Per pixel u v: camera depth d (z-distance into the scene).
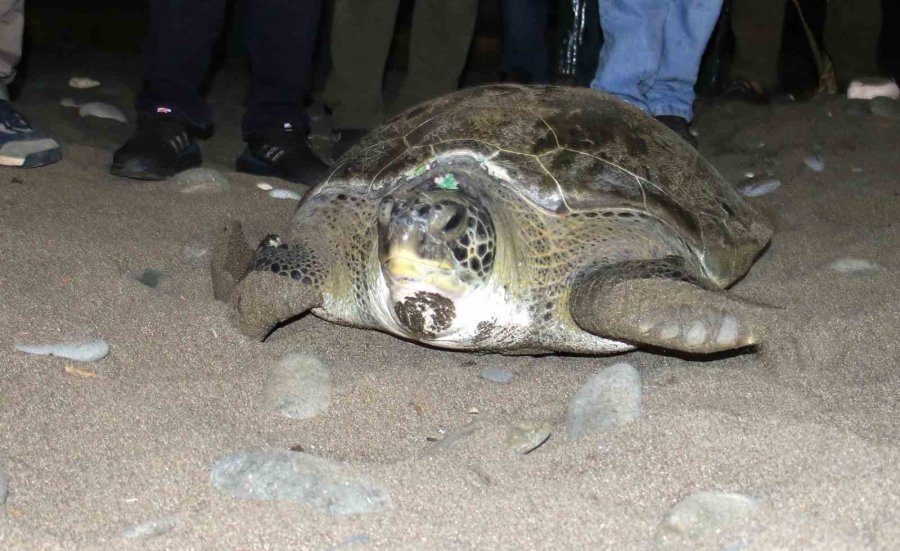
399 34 4.79
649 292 1.56
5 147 2.39
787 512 1.26
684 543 1.24
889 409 1.53
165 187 2.41
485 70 4.39
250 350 1.71
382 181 1.79
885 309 1.81
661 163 1.86
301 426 1.52
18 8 2.40
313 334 1.80
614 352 1.71
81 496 1.33
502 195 1.72
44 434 1.44
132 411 1.49
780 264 2.13
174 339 1.70
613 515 1.29
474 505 1.32
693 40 2.49
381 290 1.70
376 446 1.49
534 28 3.11
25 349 1.61
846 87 3.76
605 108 1.89
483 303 1.65
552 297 1.69
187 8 2.51
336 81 2.71
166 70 2.55
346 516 1.30
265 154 2.61
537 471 1.40
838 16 3.67
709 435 1.41
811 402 1.54
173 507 1.32
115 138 2.96
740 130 3.28
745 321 1.51
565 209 1.73
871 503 1.27
